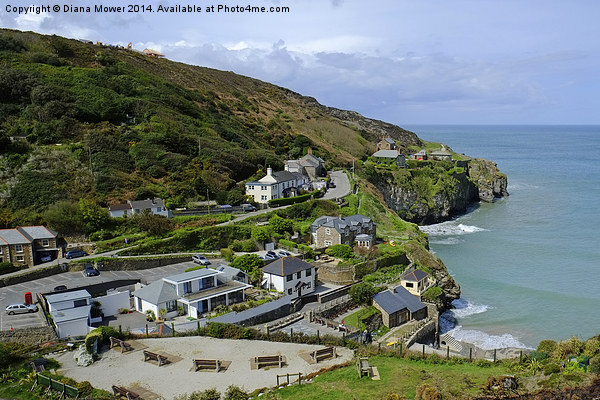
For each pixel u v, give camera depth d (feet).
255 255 225.56
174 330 156.97
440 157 588.91
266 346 143.84
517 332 213.87
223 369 127.54
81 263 220.02
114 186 287.07
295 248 252.42
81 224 246.88
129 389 116.57
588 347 124.88
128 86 421.18
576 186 595.06
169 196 295.28
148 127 361.51
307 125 597.93
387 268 249.14
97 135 324.80
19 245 215.72
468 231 398.21
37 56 412.77
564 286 266.36
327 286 225.97
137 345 144.15
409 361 131.64
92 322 168.04
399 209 438.81
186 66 650.02
